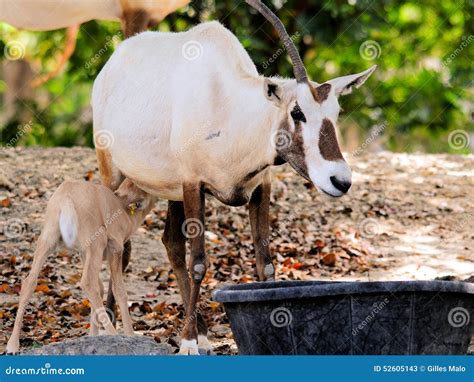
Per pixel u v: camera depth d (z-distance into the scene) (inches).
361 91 740.0
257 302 241.1
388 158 587.8
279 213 484.4
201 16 677.9
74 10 423.5
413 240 457.7
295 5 673.0
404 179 544.4
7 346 287.3
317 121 272.7
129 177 333.1
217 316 350.6
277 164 289.3
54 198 305.7
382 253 440.1
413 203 507.5
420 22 767.1
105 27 705.6
